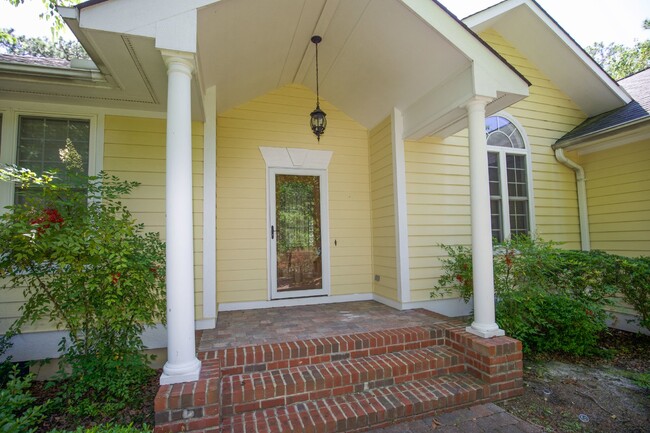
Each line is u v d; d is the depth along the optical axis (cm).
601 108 604
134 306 265
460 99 352
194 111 363
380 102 480
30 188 346
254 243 482
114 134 372
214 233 383
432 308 472
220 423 227
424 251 475
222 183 477
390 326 362
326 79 485
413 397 263
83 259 255
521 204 571
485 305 320
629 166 528
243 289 472
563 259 418
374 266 533
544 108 597
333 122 539
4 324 323
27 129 356
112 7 231
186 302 232
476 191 331
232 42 327
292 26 360
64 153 362
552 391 301
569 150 586
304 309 462
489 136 559
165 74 296
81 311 257
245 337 327
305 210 516
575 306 384
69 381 272
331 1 340
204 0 247
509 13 535
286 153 507
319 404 254
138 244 284
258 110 500
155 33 236
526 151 577
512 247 397
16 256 241
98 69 303
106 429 188
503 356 290
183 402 207
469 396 274
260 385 250
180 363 226
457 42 326
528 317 371
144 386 297
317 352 295
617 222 543
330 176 530
